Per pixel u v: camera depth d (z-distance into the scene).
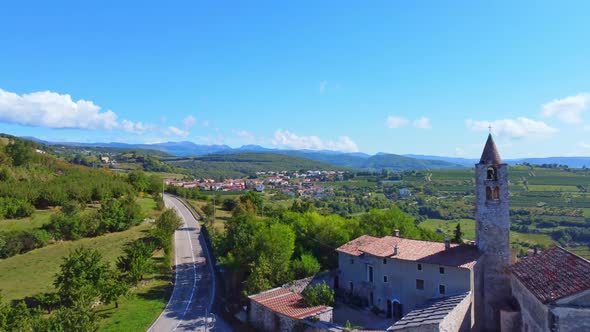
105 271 61.00
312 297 50.12
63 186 115.38
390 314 54.41
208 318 55.41
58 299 54.38
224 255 75.56
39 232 85.56
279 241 65.25
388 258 54.38
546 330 33.81
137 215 108.50
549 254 42.59
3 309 44.62
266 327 50.12
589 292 31.92
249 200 124.69
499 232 48.25
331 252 73.62
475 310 46.66
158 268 79.19
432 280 49.72
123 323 53.41
